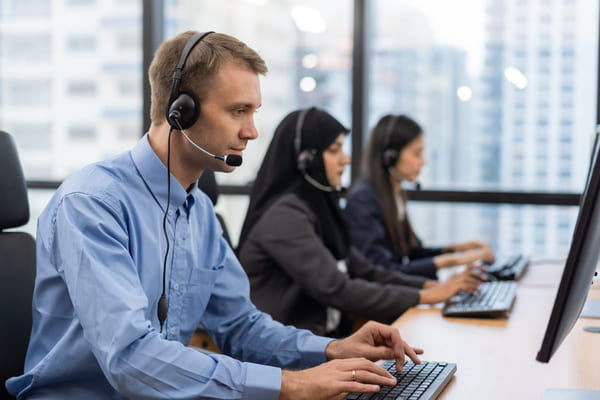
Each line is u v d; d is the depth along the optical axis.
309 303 2.04
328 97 3.47
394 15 3.43
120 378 1.02
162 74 1.22
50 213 1.18
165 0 3.63
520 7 3.30
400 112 3.46
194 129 1.19
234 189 3.50
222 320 1.43
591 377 1.22
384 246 2.65
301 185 2.04
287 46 3.50
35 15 3.71
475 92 3.38
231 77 1.17
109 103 3.67
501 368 1.27
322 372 1.08
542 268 2.58
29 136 3.76
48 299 1.17
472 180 3.40
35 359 1.19
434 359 1.34
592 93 3.26
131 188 1.22
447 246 2.91
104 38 3.64
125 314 1.04
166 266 1.25
